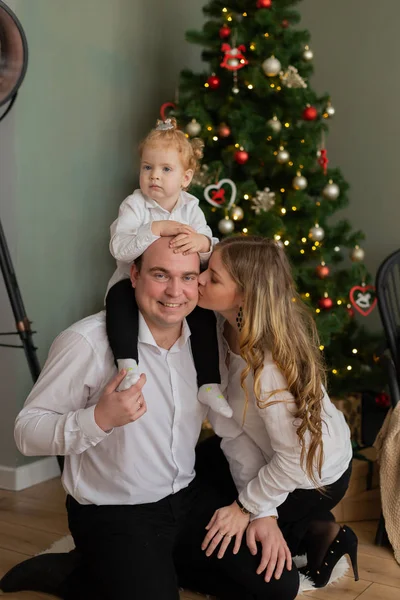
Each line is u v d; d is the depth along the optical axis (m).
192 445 2.08
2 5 2.38
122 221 2.21
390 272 3.07
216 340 2.06
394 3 3.97
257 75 3.25
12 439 3.10
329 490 2.14
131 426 1.94
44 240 3.19
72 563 2.15
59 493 3.06
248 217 3.29
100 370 1.93
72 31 3.26
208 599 2.16
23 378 3.13
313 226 3.38
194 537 2.06
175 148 2.28
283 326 1.91
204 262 2.04
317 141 3.46
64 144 3.26
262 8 3.32
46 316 3.22
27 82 3.05
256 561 1.98
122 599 1.81
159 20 3.79
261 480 1.98
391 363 2.84
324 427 2.03
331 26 4.17
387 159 4.04
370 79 4.07
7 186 3.05
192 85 3.45
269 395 1.90
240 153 3.23
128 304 1.97
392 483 2.54
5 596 2.17
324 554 2.21
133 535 1.92
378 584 2.30
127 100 3.61
